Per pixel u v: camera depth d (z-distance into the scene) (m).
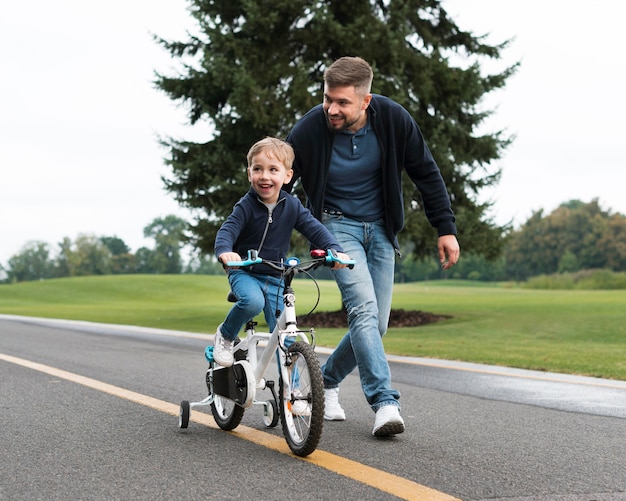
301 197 24.80
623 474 4.89
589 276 104.38
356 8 26.48
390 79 26.09
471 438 6.00
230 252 5.40
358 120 6.16
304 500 4.23
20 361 11.45
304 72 25.39
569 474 4.87
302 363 5.41
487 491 4.43
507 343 17.25
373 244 6.43
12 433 6.11
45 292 74.94
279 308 5.90
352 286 6.16
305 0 25.77
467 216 26.45
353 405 7.64
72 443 5.73
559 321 25.41
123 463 5.11
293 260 5.41
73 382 9.12
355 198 6.35
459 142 27.44
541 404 7.83
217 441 5.80
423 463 5.11
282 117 25.55
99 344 15.37
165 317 31.36
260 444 5.69
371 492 4.38
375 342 6.03
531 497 4.32
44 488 4.50
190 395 8.23
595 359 12.84
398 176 6.35
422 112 26.77
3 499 4.29
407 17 27.88
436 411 7.35
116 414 6.98
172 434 6.07
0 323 23.33
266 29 26.03
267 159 5.71
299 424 5.46
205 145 26.95
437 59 26.48
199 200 26.53
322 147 6.22
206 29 25.81
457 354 13.82
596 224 159.50
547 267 165.25
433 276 177.88
